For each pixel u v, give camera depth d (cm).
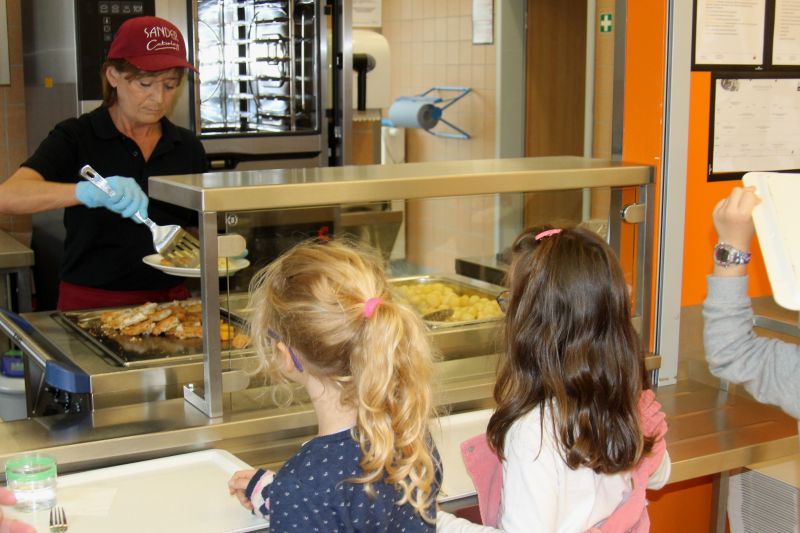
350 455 123
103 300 259
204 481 161
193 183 170
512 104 427
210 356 170
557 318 141
